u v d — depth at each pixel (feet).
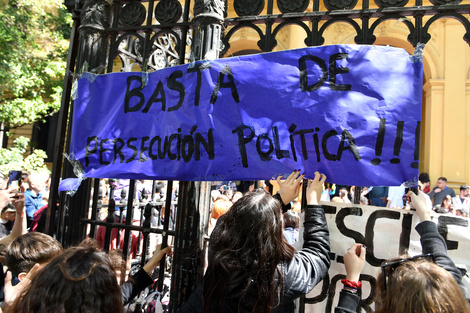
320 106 6.11
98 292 3.48
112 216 7.91
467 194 20.53
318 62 6.21
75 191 7.78
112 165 7.47
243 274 4.22
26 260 5.48
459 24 25.95
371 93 5.89
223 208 10.80
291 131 6.24
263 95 6.46
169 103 7.13
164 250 7.11
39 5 29.50
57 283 3.43
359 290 5.88
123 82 7.65
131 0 7.90
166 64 10.94
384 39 28.25
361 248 5.39
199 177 6.65
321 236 5.26
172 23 7.48
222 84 6.71
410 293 3.54
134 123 7.43
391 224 5.90
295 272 4.58
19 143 33.78
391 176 5.70
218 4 6.97
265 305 4.15
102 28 8.11
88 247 3.99
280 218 4.38
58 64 31.81
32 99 33.24
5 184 10.88
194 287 6.68
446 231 5.63
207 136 6.68
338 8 6.38
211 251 4.41
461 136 25.43
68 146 8.23
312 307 6.11
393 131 5.75
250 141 6.44
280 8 6.65
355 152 5.86
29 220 11.82
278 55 6.46
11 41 29.30
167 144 7.04
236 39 27.48
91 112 7.82
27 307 3.45
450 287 3.56
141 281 6.68
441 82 25.98
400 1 6.05
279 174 6.24
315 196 5.66
